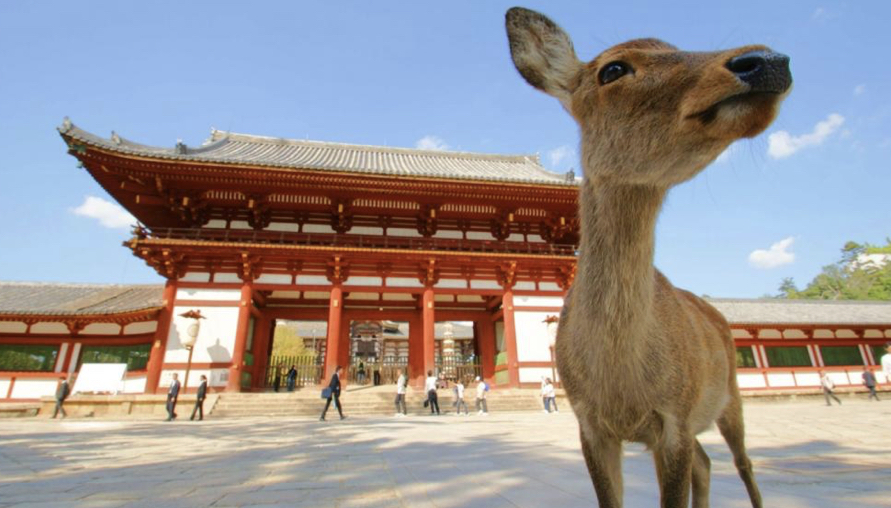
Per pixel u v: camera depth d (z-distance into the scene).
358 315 26.75
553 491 4.29
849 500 3.79
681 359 2.36
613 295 2.23
